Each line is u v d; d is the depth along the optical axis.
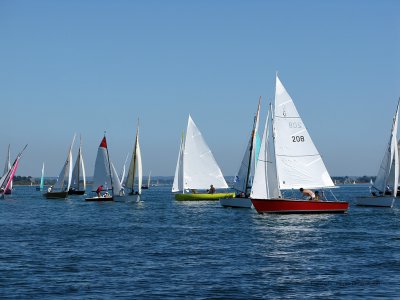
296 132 55.19
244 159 73.81
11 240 39.16
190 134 89.69
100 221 56.88
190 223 53.06
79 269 27.36
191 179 89.88
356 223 50.47
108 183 94.88
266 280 24.72
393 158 75.62
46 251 33.41
